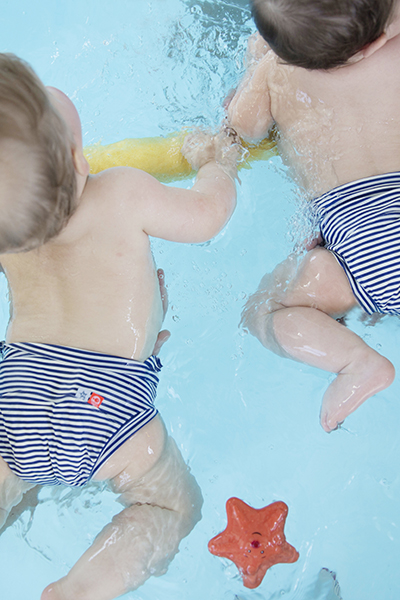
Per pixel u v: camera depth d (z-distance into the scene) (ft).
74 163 3.02
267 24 3.51
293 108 4.15
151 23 5.43
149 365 3.70
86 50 5.41
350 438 4.07
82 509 3.72
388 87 3.85
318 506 3.88
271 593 3.58
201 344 4.39
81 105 5.13
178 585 3.55
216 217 3.78
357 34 3.36
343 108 3.98
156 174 4.39
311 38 3.42
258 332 4.09
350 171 4.01
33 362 3.44
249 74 4.47
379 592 3.63
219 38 5.27
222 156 4.27
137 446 3.47
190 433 4.13
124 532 3.35
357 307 3.95
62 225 3.09
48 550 3.70
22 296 3.60
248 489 3.92
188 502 3.61
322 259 3.90
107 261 3.43
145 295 3.58
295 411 4.16
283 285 4.06
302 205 4.30
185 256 4.53
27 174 2.76
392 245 3.68
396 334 4.24
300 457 4.05
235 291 4.44
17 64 2.83
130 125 4.97
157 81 5.12
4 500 3.43
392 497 3.92
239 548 3.35
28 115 2.73
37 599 3.64
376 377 3.58
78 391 3.36
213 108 4.80
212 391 4.29
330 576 3.66
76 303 3.48
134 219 3.43
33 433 3.29
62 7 5.79
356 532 3.82
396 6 3.39
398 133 3.92
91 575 3.21
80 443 3.31
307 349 3.75
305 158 4.20
